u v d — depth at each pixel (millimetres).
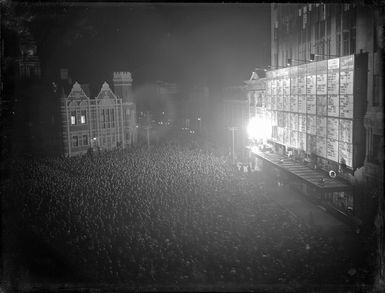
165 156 55719
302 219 31000
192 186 38219
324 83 37875
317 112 39656
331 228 30203
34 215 31141
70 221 29688
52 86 67750
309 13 45375
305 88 42219
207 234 25953
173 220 28750
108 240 25906
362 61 31984
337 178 36500
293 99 45562
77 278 22781
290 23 51500
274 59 57781
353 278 22141
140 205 32312
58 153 65062
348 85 33656
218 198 34094
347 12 36188
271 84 52531
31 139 62906
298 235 26609
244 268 22391
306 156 43312
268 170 49719
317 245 25375
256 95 59188
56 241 26828
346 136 34312
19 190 37281
